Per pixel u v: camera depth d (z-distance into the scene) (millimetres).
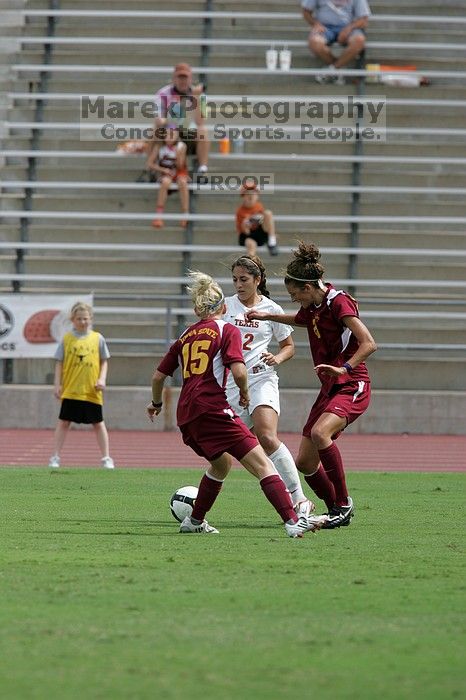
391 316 74438
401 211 81500
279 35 92000
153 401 28828
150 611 19047
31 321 67812
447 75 88250
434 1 93688
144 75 89750
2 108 87438
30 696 14141
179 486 41750
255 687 14625
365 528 30672
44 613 18828
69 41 90500
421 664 15891
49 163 85000
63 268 77875
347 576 22672
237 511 34500
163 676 15117
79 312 49000
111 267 77875
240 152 85438
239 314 32281
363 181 83312
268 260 77938
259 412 31641
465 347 71438
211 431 27781
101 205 81625
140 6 93625
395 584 21859
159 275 77812
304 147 85312
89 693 14281
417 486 43156
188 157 83125
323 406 30938
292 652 16453
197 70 88938
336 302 29828
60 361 49500
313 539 28203
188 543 27156
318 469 31359
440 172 84125
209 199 81688
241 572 22953
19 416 68875
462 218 80125
